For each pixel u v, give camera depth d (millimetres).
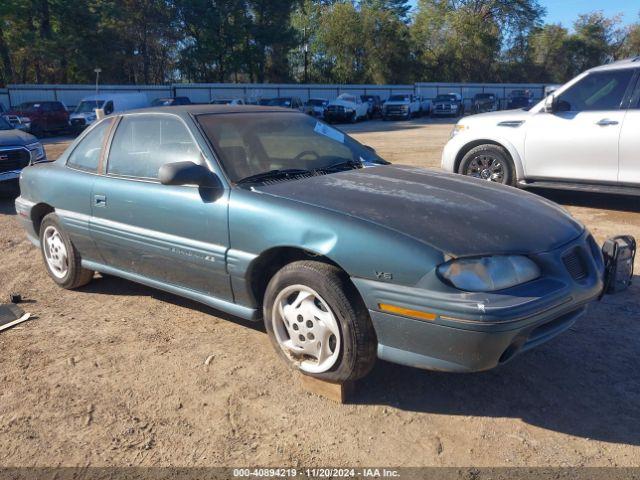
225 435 3006
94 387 3482
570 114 7297
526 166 7688
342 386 3232
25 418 3188
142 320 4426
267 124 4289
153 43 47156
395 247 2898
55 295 5008
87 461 2832
